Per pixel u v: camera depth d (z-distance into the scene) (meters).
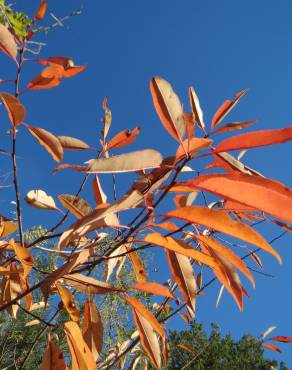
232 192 0.41
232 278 0.60
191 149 0.48
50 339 0.69
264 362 7.05
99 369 1.28
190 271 0.69
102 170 0.42
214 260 0.56
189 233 0.56
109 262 0.76
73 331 0.68
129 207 0.46
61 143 0.77
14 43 0.72
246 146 0.44
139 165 0.44
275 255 0.45
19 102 0.68
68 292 0.69
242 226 0.46
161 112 0.49
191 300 0.68
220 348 6.89
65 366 0.67
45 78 0.73
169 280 1.32
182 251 0.56
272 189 0.40
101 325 0.74
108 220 0.50
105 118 0.79
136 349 1.47
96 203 0.82
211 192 0.43
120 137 0.77
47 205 0.81
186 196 0.61
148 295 1.72
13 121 0.71
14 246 0.61
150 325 0.75
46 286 0.54
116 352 1.45
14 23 1.25
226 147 0.45
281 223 0.77
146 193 0.53
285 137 0.42
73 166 0.57
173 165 0.49
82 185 0.82
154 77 0.49
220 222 0.48
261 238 0.45
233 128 0.54
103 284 0.69
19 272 0.64
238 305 0.59
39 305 1.18
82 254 0.56
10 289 0.81
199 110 0.59
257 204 0.40
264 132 0.43
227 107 0.58
